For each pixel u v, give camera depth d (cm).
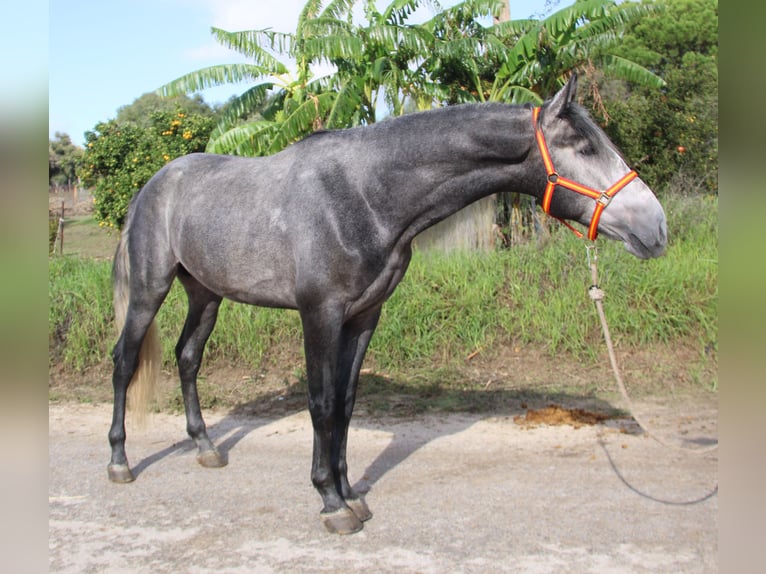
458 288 640
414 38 845
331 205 282
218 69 937
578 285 619
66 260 819
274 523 298
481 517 294
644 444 388
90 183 1129
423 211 285
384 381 546
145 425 383
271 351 602
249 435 440
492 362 569
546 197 268
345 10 958
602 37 848
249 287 318
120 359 368
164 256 360
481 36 920
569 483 330
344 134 303
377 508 310
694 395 486
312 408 287
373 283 285
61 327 628
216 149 887
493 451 385
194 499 329
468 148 274
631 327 575
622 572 242
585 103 956
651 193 258
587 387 511
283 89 1003
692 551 257
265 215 305
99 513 313
